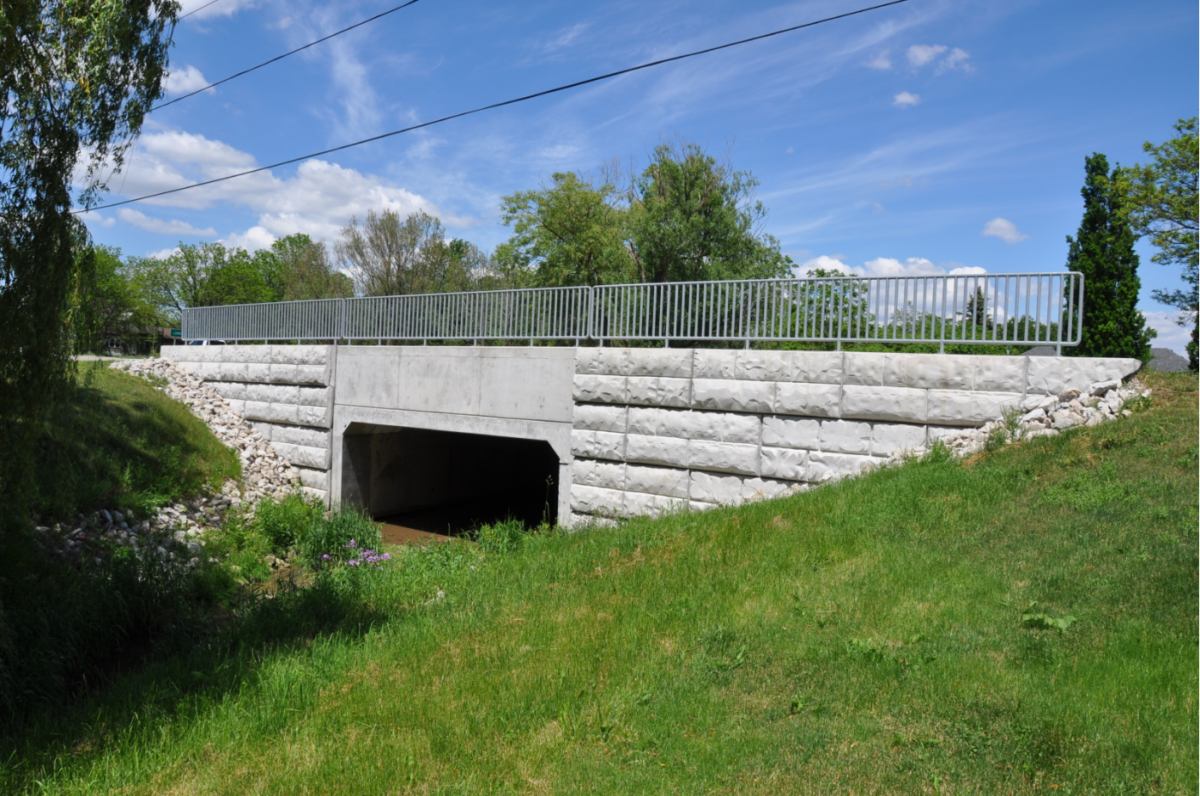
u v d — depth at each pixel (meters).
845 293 10.42
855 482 8.95
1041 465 7.78
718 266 24.84
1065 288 9.16
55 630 8.66
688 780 3.87
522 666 5.48
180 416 18.53
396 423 16.50
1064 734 3.77
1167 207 22.44
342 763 4.36
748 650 5.28
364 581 10.02
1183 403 8.20
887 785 3.62
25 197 8.17
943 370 9.63
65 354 8.66
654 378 12.02
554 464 27.23
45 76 8.05
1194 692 4.04
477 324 14.84
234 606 11.21
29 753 5.32
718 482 11.40
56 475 13.06
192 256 60.00
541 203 31.67
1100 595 5.27
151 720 5.53
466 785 4.04
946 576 6.05
